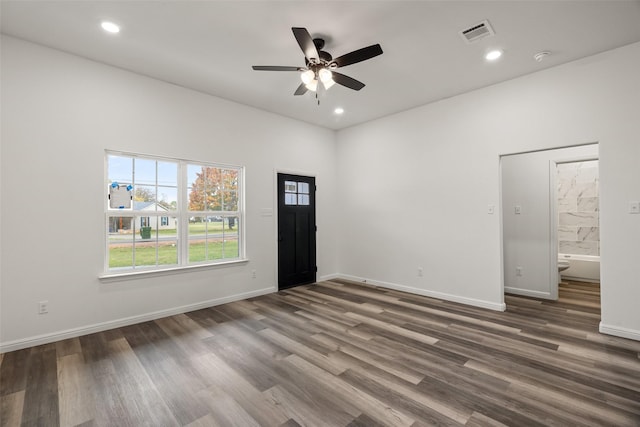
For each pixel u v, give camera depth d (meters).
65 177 3.09
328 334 3.15
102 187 3.31
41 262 2.95
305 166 5.45
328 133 5.89
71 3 2.36
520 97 3.65
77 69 3.17
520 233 4.63
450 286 4.34
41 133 2.96
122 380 2.30
